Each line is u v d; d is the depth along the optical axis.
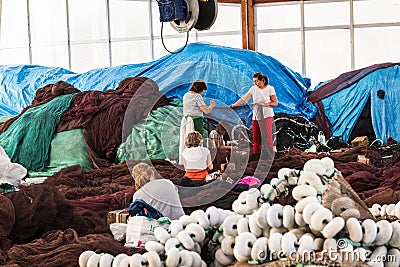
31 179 10.07
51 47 19.97
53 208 5.46
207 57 15.82
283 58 19.97
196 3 8.56
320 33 19.70
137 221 4.85
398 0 19.14
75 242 4.70
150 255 2.91
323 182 2.83
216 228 3.04
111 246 4.43
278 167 9.50
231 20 20.02
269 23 19.89
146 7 19.97
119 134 12.24
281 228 2.72
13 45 20.19
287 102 16.72
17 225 5.32
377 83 16.67
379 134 16.42
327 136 16.83
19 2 20.00
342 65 19.67
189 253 2.92
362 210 2.76
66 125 12.50
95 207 7.00
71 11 19.88
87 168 11.84
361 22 19.45
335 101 17.02
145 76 15.64
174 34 19.92
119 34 19.97
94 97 12.81
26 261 4.47
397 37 19.28
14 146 12.27
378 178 8.36
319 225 2.58
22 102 17.53
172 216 5.25
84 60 19.98
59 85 13.80
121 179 9.30
